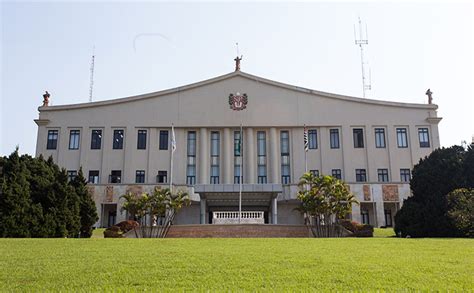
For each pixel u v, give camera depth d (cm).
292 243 1984
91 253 1533
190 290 913
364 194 4709
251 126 5275
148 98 5362
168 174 5184
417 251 1596
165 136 5312
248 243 1988
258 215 4078
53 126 5316
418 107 5288
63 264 1255
